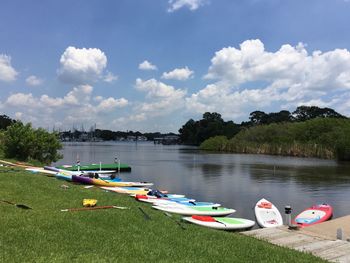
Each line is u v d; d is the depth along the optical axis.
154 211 13.63
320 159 70.44
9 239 8.27
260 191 29.31
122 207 13.36
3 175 19.67
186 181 34.94
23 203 12.57
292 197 26.80
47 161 37.31
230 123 159.12
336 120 91.94
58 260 7.14
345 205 24.08
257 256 8.68
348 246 10.25
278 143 89.44
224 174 41.56
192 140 171.38
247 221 14.47
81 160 60.94
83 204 13.18
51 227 9.53
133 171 43.66
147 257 7.86
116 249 8.19
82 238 8.79
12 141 34.41
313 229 12.38
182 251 8.53
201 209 17.72
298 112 159.75
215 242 9.69
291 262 8.45
